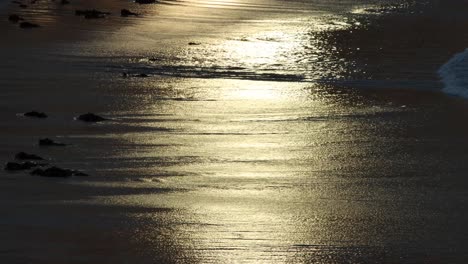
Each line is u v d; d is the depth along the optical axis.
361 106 46.31
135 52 62.28
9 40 65.06
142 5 85.06
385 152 36.06
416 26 78.62
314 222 25.61
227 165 33.38
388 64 60.00
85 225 24.58
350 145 37.34
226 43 67.31
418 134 39.62
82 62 57.78
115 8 82.81
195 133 39.12
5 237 23.28
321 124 41.66
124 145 36.28
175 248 22.77
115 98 46.75
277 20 80.00
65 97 46.59
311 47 66.75
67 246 22.67
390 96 49.16
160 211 26.33
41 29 70.25
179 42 67.06
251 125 41.16
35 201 27.12
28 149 35.00
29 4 82.69
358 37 71.94
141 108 44.41
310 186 30.36
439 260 22.53
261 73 56.28
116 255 22.08
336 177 31.80
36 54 59.88
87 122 40.66
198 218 25.64
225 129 40.12
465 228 25.31
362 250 23.12
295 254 22.64
